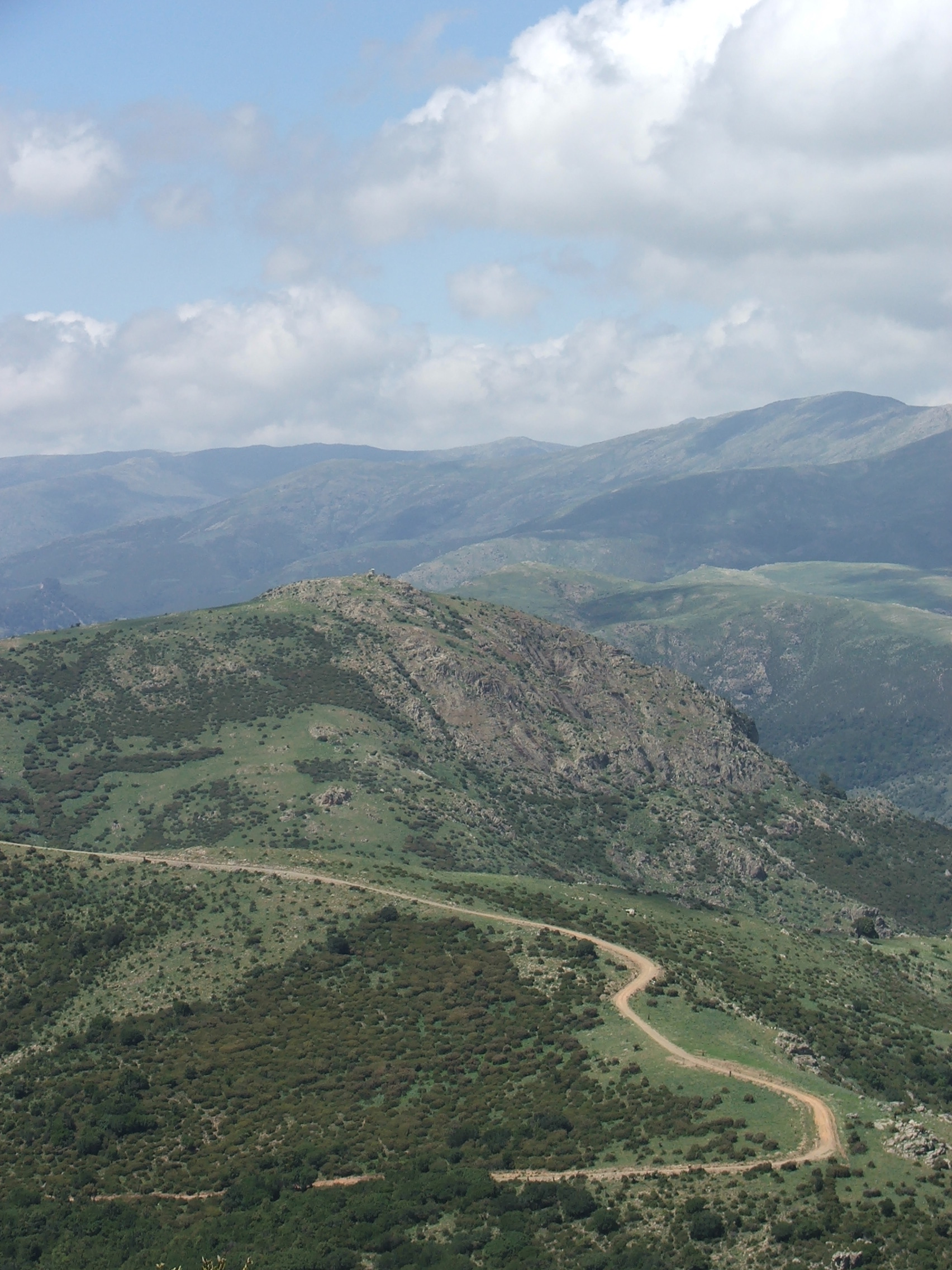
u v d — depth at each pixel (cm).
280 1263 10475
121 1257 10994
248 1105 13662
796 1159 10812
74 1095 14125
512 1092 13062
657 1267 9681
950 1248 9425
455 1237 10600
